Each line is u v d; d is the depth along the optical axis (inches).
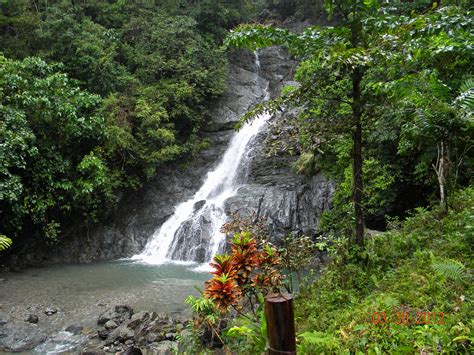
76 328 265.6
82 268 449.7
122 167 551.5
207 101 708.0
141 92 607.5
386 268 202.1
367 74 221.0
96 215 527.5
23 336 251.0
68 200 489.4
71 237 513.0
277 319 78.7
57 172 485.1
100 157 517.0
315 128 209.6
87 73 584.1
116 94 567.2
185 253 499.2
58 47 585.0
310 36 207.8
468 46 197.8
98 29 629.0
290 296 81.5
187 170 637.9
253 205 497.0
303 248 207.6
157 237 542.6
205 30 808.3
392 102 213.8
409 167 400.5
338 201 406.0
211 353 181.0
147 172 569.9
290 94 212.8
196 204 560.1
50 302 324.2
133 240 537.6
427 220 251.1
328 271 217.6
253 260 129.5
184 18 730.2
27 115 450.3
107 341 238.7
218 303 114.7
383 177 380.8
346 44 202.5
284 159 566.9
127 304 315.0
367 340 128.9
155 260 496.1
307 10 995.9
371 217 426.0
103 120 509.7
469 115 200.1
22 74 470.3
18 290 359.9
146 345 230.1
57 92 477.7
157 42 683.4
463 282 149.3
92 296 339.3
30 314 286.7
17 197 416.2
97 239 523.5
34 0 669.9
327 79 204.5
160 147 595.2
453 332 114.9
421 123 219.0
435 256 189.0
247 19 929.5
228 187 594.9
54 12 616.7
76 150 514.9
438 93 221.3
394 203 420.8
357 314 153.6
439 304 140.0
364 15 202.8
